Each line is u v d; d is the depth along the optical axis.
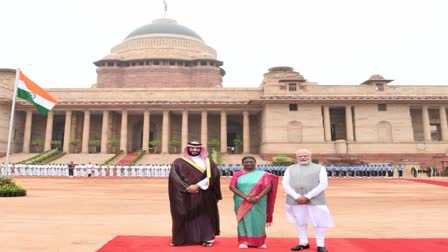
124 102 59.41
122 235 9.60
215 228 8.72
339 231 10.48
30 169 43.62
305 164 8.23
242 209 8.27
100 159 55.25
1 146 56.25
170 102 59.56
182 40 80.56
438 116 62.50
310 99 56.25
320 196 7.92
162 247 8.16
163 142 59.66
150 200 18.47
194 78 75.12
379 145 55.78
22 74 20.95
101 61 75.75
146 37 79.94
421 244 8.55
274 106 57.19
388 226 11.31
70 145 61.28
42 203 16.66
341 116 62.75
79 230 10.33
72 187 27.08
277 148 55.78
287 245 8.50
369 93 57.66
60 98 61.94
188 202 8.54
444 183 31.03
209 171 8.70
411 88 58.19
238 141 60.47
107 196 20.44
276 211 15.34
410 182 34.88
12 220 11.90
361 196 21.06
